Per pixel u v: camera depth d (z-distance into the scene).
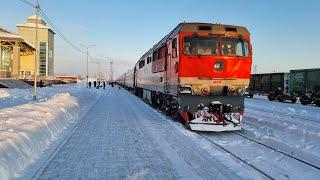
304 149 9.11
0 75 55.34
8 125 9.09
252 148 9.09
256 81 45.28
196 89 12.25
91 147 8.98
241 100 12.43
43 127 10.05
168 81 14.65
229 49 12.45
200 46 12.29
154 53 19.94
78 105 20.62
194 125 11.84
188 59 12.15
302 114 18.98
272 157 8.06
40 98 27.52
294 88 34.72
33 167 6.88
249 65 12.57
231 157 8.03
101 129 12.20
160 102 18.94
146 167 7.04
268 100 36.09
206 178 6.30
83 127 12.68
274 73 40.88
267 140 10.33
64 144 9.34
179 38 12.30
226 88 12.36
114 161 7.52
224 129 11.72
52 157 7.79
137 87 35.72
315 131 11.55
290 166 7.26
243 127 13.27
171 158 7.85
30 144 7.95
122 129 12.23
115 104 25.22
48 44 80.44
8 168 6.09
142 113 18.14
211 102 12.16
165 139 10.26
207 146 9.27
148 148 8.94
